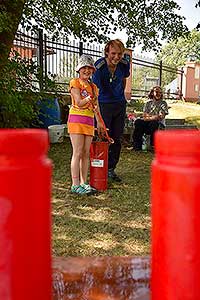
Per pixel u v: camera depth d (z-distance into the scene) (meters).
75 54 11.52
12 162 0.46
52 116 8.48
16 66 7.15
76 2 9.38
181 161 0.47
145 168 6.10
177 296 0.48
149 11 9.53
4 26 6.67
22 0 7.40
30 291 0.47
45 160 0.48
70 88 4.32
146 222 3.64
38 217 0.47
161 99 7.82
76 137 4.30
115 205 4.11
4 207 0.46
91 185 4.63
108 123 4.88
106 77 4.71
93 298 0.71
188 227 0.47
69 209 3.94
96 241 3.19
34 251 0.47
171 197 0.48
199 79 20.78
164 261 0.49
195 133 0.49
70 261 0.86
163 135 0.48
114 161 5.10
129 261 0.86
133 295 0.71
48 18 9.36
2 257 0.46
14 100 6.74
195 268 0.47
